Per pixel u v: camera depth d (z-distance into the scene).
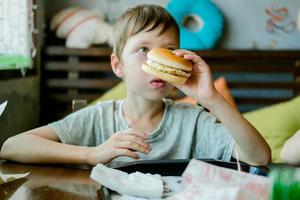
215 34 2.80
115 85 2.79
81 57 2.84
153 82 1.00
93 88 2.83
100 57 2.85
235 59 2.78
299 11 2.88
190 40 2.75
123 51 1.06
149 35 1.01
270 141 1.95
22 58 2.13
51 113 2.79
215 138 1.05
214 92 0.89
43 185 0.72
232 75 2.89
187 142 1.08
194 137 1.10
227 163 0.81
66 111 2.80
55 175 0.79
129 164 0.79
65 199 0.64
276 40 2.93
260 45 2.93
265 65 2.77
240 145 0.89
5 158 0.92
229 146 0.99
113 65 1.16
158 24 1.01
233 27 2.93
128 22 1.05
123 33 1.06
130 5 2.93
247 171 0.79
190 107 1.17
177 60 0.89
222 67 2.77
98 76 2.93
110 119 1.12
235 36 2.93
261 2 2.91
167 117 1.12
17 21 1.99
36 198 0.64
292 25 2.92
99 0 2.94
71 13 2.79
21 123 2.11
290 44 2.93
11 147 0.92
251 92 2.91
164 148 1.07
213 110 0.90
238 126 0.88
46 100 2.79
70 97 2.80
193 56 0.91
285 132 1.97
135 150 0.86
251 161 0.89
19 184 0.72
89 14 2.80
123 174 0.70
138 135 0.87
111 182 0.67
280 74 2.88
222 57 2.76
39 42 2.66
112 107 1.15
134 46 1.02
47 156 0.88
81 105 1.28
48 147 0.90
